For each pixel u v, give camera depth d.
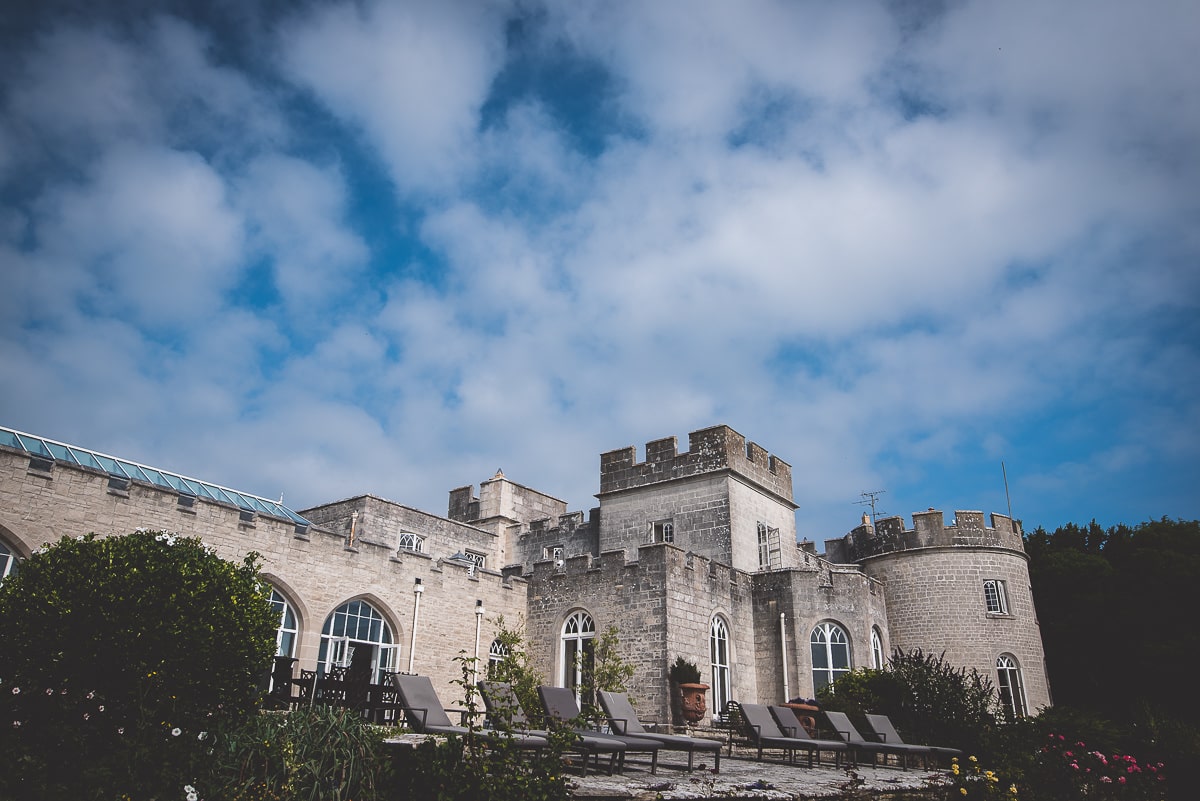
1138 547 40.44
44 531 16.81
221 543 19.59
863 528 32.72
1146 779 15.98
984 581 30.38
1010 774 14.68
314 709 10.56
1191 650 33.75
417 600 23.34
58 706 9.00
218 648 12.34
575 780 10.73
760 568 28.59
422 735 11.58
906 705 19.17
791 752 15.84
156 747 8.80
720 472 28.33
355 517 29.81
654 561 23.78
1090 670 37.06
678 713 22.30
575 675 24.48
